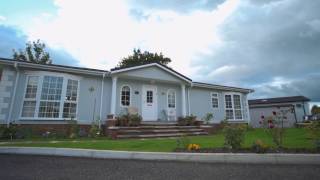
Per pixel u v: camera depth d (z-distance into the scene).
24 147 6.64
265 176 4.07
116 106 13.78
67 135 11.05
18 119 10.53
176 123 13.73
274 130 7.34
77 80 12.47
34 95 11.03
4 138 9.59
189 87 17.33
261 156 5.18
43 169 4.72
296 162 5.04
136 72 14.01
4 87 10.54
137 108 14.11
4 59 10.26
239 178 3.97
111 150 6.26
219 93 19.00
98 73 12.84
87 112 12.59
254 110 27.97
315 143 5.95
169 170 4.59
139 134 11.14
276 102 27.61
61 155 6.31
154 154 5.73
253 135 10.64
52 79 11.48
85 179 4.00
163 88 16.17
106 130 11.69
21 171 4.55
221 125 16.33
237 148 6.04
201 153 5.57
